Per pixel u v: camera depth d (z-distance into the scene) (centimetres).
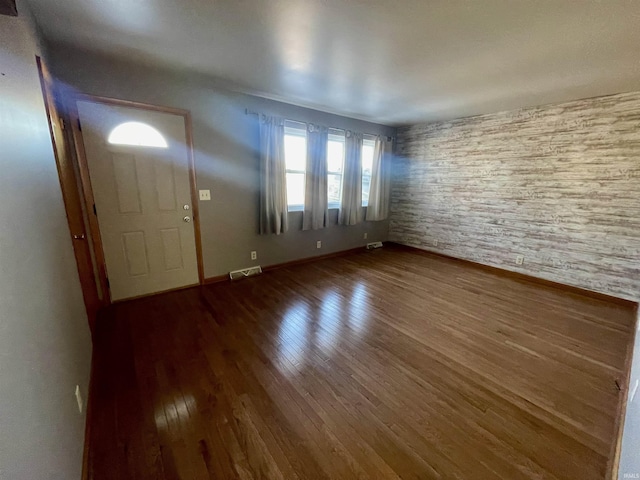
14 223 89
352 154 454
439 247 481
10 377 71
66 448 108
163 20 174
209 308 282
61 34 194
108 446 139
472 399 174
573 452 141
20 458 70
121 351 212
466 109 375
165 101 279
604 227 316
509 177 384
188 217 313
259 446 141
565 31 174
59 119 217
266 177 356
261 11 163
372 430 152
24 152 109
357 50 209
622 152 297
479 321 268
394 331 248
